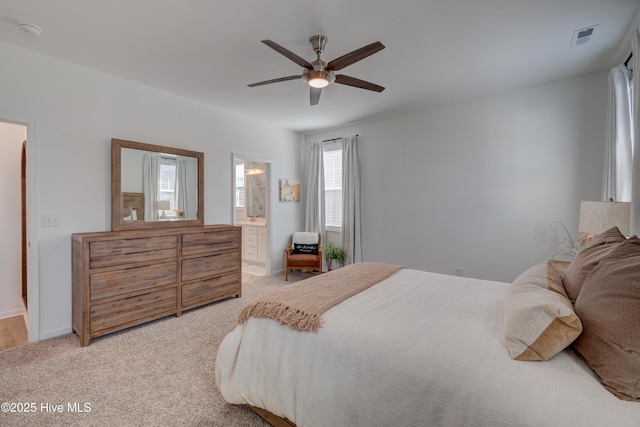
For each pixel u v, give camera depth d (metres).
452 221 4.11
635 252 1.20
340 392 1.33
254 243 6.57
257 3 2.04
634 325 0.96
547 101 3.41
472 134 3.91
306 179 5.84
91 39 2.51
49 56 2.80
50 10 2.11
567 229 3.33
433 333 1.40
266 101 4.03
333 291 2.03
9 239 3.34
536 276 1.66
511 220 3.67
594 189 3.18
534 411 0.93
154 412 1.81
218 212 4.34
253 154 4.85
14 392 1.99
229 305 3.75
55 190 2.86
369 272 2.61
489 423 0.97
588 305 1.13
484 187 3.84
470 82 3.38
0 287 3.29
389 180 4.70
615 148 2.70
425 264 4.36
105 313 2.77
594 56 2.80
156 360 2.42
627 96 2.63
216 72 3.15
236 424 1.73
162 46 2.62
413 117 4.42
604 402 0.92
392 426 1.18
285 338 1.59
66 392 2.00
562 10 2.12
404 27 2.33
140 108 3.46
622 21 2.24
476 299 1.93
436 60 2.87
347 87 3.50
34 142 2.73
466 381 1.08
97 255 2.71
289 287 2.13
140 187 3.45
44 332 2.79
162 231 3.23
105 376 2.19
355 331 1.43
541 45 2.60
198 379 2.16
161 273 3.18
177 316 3.34
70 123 2.95
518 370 1.10
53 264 2.85
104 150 3.19
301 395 1.45
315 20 2.23
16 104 2.63
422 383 1.14
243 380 1.71
